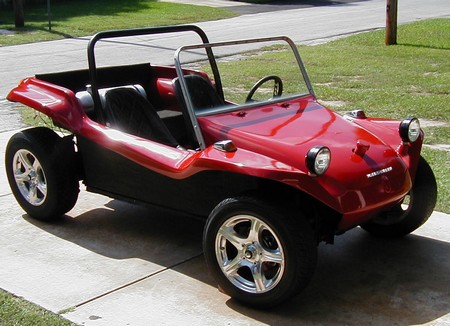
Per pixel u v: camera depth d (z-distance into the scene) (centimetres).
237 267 388
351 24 2139
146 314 382
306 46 1603
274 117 457
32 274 434
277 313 383
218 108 452
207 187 427
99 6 2850
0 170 653
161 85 566
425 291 408
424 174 461
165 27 521
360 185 393
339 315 380
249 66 1205
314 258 366
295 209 372
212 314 382
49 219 518
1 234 499
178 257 458
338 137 431
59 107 493
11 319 372
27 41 1861
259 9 2811
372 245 477
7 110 945
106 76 548
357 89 1046
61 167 497
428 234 493
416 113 866
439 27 1933
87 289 412
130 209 549
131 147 453
